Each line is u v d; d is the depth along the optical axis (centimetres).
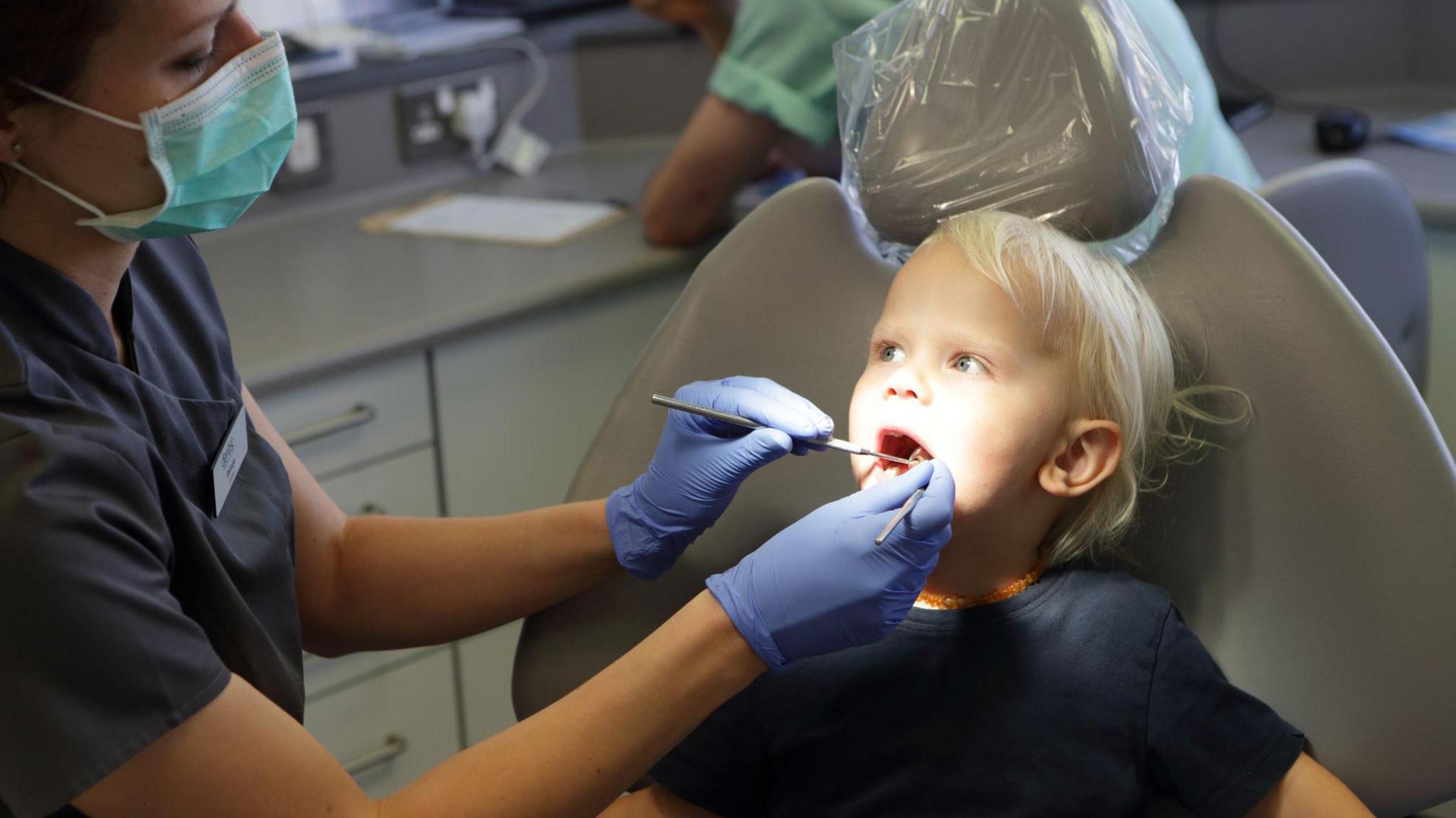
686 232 192
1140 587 91
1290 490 89
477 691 193
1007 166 98
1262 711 86
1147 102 99
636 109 249
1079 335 88
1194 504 93
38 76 74
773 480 101
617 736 81
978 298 88
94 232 83
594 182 229
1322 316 89
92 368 83
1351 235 116
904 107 101
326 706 177
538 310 179
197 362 97
